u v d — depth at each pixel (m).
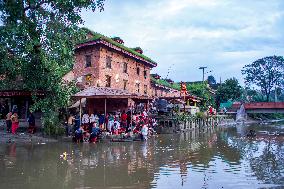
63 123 28.91
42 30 21.41
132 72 44.97
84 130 26.95
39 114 30.88
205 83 79.88
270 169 14.52
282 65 113.88
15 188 10.90
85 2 21.39
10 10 20.58
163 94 59.41
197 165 15.48
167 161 16.59
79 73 38.75
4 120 32.03
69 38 22.56
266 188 11.05
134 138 27.81
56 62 22.41
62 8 21.52
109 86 39.25
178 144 24.97
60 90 23.59
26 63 22.44
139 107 36.12
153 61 50.16
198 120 48.94
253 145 24.70
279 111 80.19
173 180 12.23
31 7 21.41
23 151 19.20
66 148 21.14
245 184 11.63
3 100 34.22
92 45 37.38
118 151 20.27
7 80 24.39
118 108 31.34
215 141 27.78
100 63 37.16
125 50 41.38
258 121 86.88
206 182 11.92
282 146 24.02
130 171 13.88
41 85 23.44
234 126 58.81
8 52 21.56
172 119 38.66
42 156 17.52
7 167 14.35
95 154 18.78
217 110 80.62
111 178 12.51
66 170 13.93
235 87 81.75
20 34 20.23
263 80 115.50
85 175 13.00
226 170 14.26
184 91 44.59
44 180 12.05
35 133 26.95
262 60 115.81
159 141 27.22
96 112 30.19
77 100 31.05
